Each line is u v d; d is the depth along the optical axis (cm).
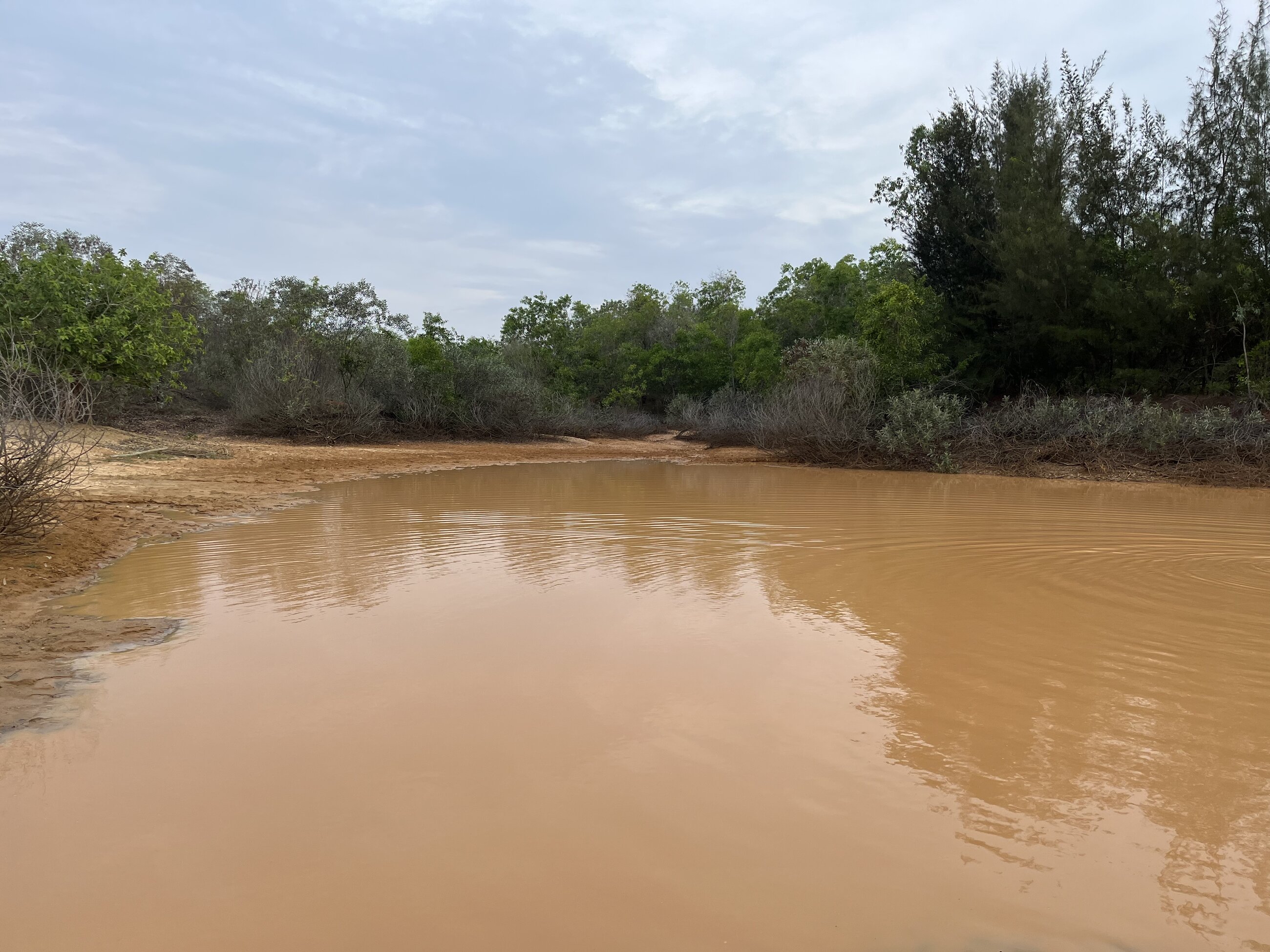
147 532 789
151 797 276
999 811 267
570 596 551
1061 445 1628
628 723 336
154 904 218
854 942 202
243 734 326
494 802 271
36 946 201
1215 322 1867
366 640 450
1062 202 2078
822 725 335
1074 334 1970
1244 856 243
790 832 253
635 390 3731
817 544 762
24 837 251
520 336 3884
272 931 207
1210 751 312
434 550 716
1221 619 497
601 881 227
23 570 596
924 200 2381
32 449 684
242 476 1295
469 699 363
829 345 2134
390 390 2466
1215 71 1955
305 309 2475
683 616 501
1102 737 324
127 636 457
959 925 210
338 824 258
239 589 566
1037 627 479
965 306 2250
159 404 2205
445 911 214
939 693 371
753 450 2219
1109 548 741
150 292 1741
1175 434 1535
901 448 1717
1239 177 1852
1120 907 217
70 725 336
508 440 2600
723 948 200
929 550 734
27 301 1587
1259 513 1000
